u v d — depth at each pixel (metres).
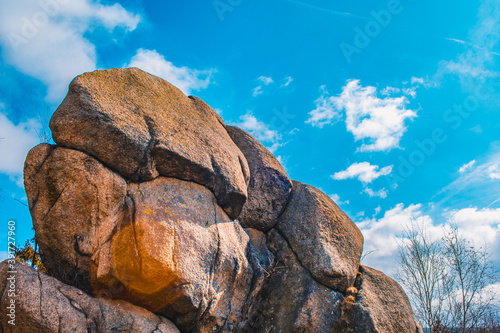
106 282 6.02
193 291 6.29
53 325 5.23
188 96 9.03
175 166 6.96
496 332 9.86
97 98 6.44
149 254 5.91
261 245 8.76
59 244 6.29
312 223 8.75
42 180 6.29
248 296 7.55
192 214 6.87
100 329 5.62
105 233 6.23
